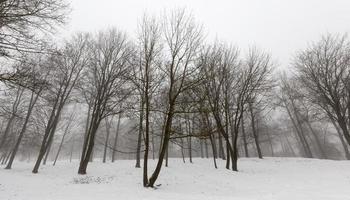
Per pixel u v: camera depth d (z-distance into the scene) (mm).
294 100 39844
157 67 15789
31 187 15141
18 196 11828
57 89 25078
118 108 22844
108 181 17062
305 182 17281
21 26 8812
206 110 16141
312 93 28797
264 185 16672
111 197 11500
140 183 16031
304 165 25625
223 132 23734
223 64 23812
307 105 36906
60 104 25141
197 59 16625
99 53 24141
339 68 25969
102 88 24359
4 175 20969
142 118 17594
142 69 15844
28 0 8734
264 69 24703
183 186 15914
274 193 13547
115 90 22625
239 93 24750
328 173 20594
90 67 24344
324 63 26797
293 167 24828
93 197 11492
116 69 23500
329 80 26328
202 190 14914
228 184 17016
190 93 16266
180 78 15711
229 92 24688
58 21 9336
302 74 28922
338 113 25625
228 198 11836
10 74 8609
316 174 20516
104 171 22750
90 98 27484
